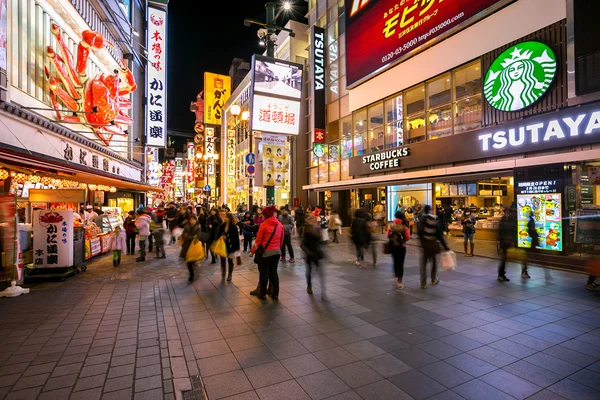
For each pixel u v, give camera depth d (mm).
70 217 8141
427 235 7137
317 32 23562
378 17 17844
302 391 3268
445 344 4344
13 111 8781
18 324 5043
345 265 9867
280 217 10641
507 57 11594
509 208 7863
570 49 9461
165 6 23500
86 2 14367
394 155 16859
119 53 19859
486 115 12445
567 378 3490
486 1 12234
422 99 15953
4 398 3072
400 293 6781
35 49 10617
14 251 6719
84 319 5270
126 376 3510
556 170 9359
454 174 13438
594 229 8578
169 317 5371
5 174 8516
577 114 9367
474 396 3174
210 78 55000
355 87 20078
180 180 92312
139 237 10648
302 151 26969
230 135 52625
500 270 7777
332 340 4477
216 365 3787
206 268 9484
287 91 18078
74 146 13156
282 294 6730
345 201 23141
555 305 5949
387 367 3740
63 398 3090
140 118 24969
